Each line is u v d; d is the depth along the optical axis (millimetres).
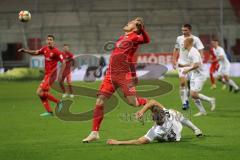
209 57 83250
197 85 36969
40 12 98250
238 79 80062
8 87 71688
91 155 22156
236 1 101625
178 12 100125
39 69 84438
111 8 100688
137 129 30547
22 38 88688
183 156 21656
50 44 38844
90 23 97250
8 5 99375
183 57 39719
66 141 26266
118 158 21375
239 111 39844
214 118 35438
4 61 85812
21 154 22703
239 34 90750
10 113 40688
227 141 25375
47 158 21703
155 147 23734
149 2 101562
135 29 26766
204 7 101375
